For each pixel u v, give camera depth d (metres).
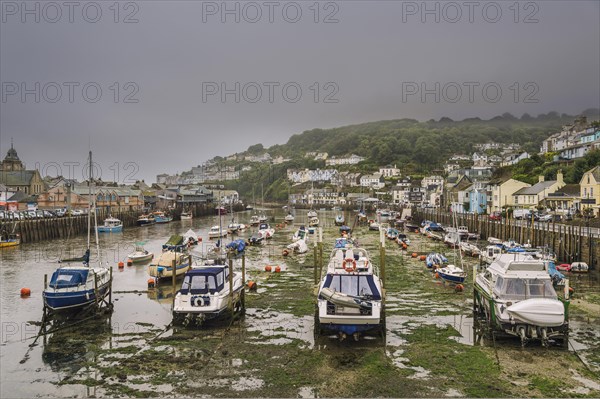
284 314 26.16
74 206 102.31
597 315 25.23
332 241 67.19
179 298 23.72
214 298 23.55
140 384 17.06
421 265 43.06
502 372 17.70
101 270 27.56
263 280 36.06
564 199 73.00
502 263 22.39
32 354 20.20
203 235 78.69
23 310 27.55
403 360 19.08
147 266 43.78
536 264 21.17
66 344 21.41
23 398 16.02
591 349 20.03
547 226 50.75
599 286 32.75
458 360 18.95
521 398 15.64
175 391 16.47
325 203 195.75
